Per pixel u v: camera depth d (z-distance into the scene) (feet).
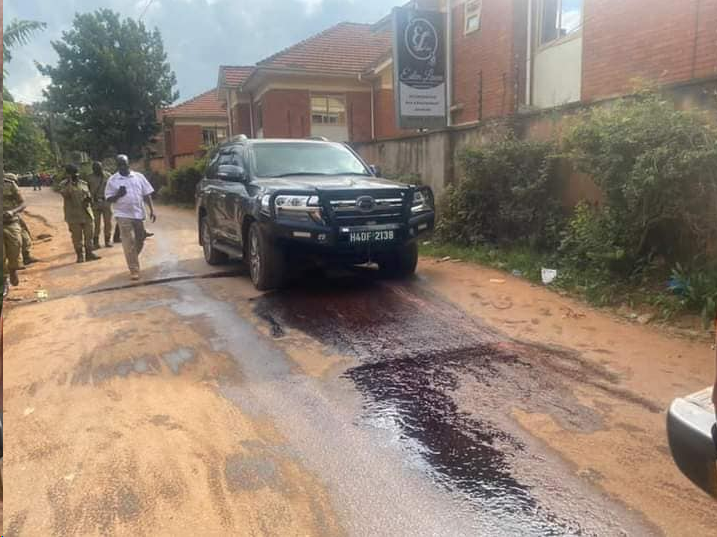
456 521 9.05
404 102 41.32
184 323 19.60
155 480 10.32
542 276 23.11
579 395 13.29
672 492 9.63
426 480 10.16
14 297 24.95
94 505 9.64
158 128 126.31
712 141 17.33
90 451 11.36
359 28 83.20
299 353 16.39
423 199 23.99
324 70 70.90
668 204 18.69
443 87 42.11
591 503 9.41
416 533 8.80
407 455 10.98
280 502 9.61
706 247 18.79
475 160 27.96
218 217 28.30
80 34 118.62
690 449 6.59
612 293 20.11
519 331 17.76
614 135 19.63
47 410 13.29
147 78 122.11
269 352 16.53
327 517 9.21
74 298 24.16
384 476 10.30
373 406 13.01
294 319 19.57
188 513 9.37
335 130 75.00
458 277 24.64
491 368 14.99
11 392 14.40
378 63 68.74
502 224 28.43
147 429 12.19
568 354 15.80
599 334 17.22
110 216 39.32
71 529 9.04
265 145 26.73
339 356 16.08
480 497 9.64
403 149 37.24
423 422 12.24
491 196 28.48
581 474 10.21
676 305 17.79
